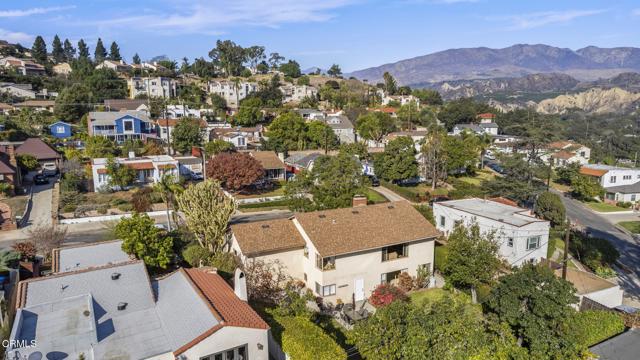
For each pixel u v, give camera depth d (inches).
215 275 1087.6
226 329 783.1
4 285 1130.7
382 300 1258.6
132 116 3782.0
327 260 1306.6
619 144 5393.7
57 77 6481.3
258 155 3065.9
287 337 865.5
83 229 1955.0
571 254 1987.0
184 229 1565.0
